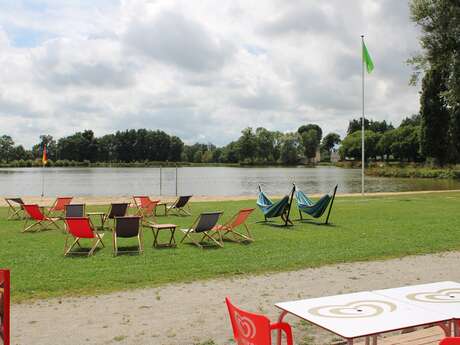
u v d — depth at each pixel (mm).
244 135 163375
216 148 183625
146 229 15625
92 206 23172
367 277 9156
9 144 159375
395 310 4094
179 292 8062
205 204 24469
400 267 10062
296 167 158500
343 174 89000
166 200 27438
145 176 83500
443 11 31422
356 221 17719
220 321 6520
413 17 32156
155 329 6199
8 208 22812
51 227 16188
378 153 136250
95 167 166500
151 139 177250
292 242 13125
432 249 12094
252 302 7480
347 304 4273
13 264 10188
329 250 11891
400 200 26547
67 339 5832
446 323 4242
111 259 10750
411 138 103062
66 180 67812
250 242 13125
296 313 4031
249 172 106938
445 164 68438
